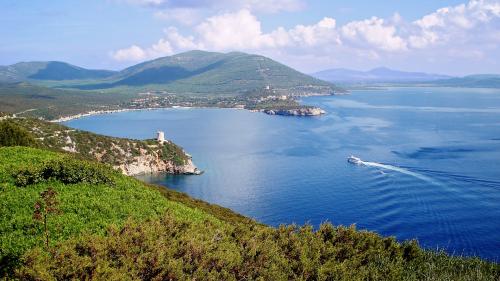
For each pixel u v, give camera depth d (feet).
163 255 47.91
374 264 57.77
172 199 142.92
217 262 50.08
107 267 43.16
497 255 264.93
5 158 122.21
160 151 592.19
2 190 89.20
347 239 63.72
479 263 60.34
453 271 57.47
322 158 573.74
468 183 428.15
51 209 60.08
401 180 448.24
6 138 225.56
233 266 50.60
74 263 42.80
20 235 66.74
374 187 426.92
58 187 95.76
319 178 469.98
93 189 99.35
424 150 597.93
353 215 348.38
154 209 94.12
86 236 51.16
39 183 96.58
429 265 57.31
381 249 61.93
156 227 57.93
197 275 47.14
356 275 52.85
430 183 432.66
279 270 51.93
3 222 71.41
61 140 523.29
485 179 438.81
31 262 43.96
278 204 387.75
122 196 98.94
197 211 106.63
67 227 71.31
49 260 44.45
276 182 463.83
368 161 540.93
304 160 568.41
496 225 314.35
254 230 66.23
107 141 566.36
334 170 503.20
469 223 319.68
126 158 561.43
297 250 56.85
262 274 50.16
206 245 53.31
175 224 61.77
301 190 426.92
